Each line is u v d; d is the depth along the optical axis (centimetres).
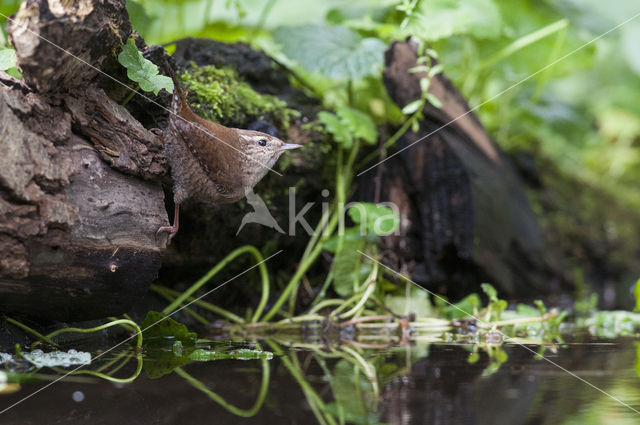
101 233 524
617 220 1443
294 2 1248
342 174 898
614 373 486
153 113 610
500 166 1036
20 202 469
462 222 895
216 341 662
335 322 771
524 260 1051
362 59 889
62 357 528
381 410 378
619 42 1558
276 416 365
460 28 967
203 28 994
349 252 842
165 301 770
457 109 969
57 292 517
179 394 412
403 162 916
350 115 866
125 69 568
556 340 678
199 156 563
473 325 764
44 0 480
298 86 988
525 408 383
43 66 488
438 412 376
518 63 1200
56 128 516
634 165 1647
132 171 553
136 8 791
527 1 1213
